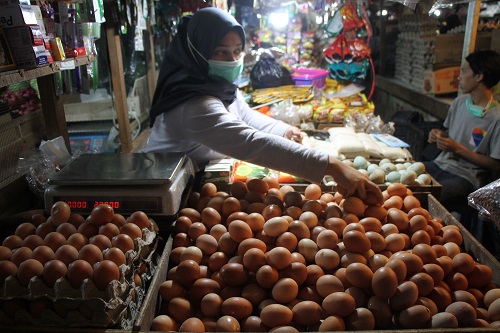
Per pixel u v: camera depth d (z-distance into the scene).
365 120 3.20
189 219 1.65
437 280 1.36
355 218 1.62
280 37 4.63
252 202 1.80
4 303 1.14
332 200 1.88
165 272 1.45
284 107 3.29
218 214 1.67
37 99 1.98
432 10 2.46
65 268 1.17
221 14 1.96
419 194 2.03
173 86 2.03
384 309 1.24
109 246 1.31
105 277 1.14
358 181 1.65
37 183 1.82
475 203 1.45
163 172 1.62
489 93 2.92
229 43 1.97
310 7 4.19
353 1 3.53
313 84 3.72
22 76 1.35
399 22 5.93
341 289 1.31
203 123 1.85
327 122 3.26
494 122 2.82
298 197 1.77
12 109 1.81
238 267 1.38
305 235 1.53
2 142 1.74
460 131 3.07
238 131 1.78
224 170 2.05
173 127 2.03
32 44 1.39
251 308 1.30
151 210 1.57
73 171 1.66
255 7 4.09
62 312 1.13
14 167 1.81
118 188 1.57
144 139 3.13
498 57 2.82
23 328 1.14
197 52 1.99
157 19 3.65
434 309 1.26
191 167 1.97
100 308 1.12
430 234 1.64
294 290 1.30
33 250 1.25
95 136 2.71
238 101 2.53
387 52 6.59
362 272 1.31
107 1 2.43
